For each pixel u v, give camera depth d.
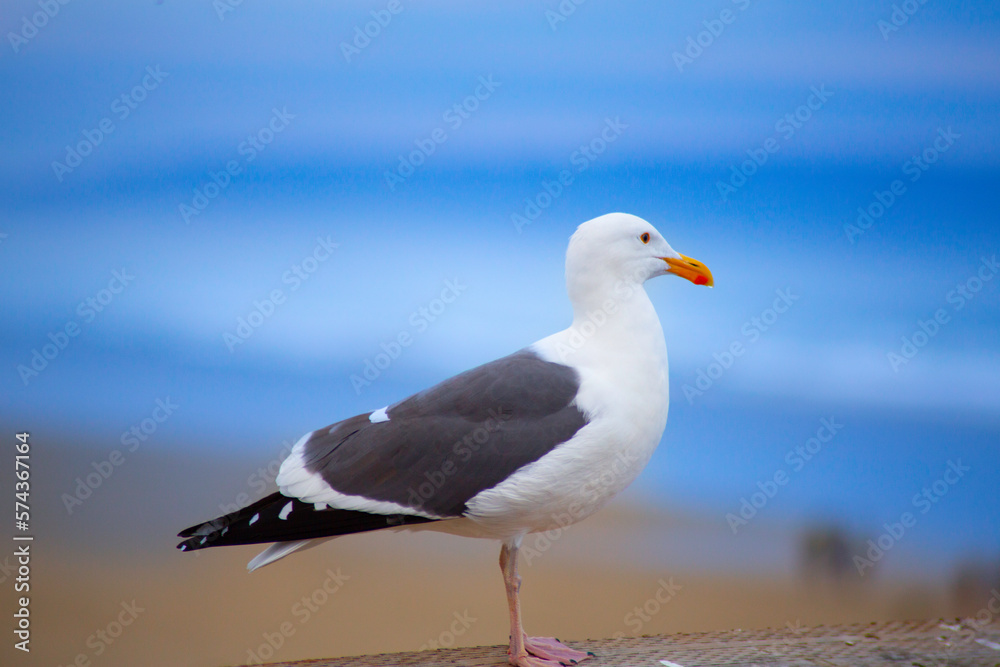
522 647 5.52
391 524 5.69
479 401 5.74
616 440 5.58
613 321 5.88
